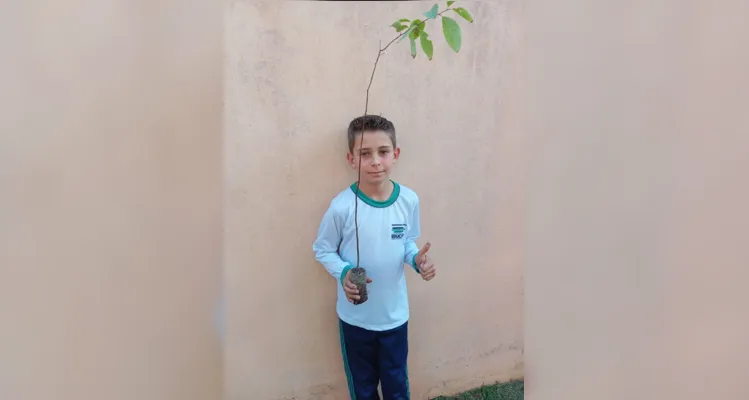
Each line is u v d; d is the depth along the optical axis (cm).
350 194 150
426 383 177
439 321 176
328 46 152
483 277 180
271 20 145
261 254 153
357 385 155
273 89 148
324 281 163
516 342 188
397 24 125
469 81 167
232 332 153
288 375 162
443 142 167
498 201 177
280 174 152
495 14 166
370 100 158
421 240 169
